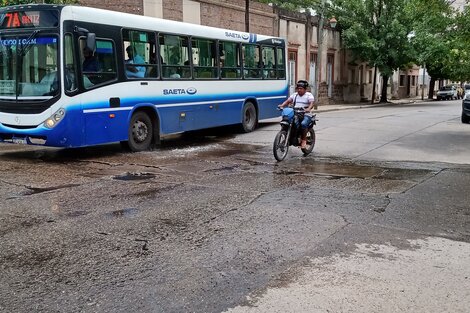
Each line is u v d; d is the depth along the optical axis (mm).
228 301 4125
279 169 10172
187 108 13922
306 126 11648
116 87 11531
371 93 45281
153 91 12633
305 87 11672
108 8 20078
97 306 4027
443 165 10719
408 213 6840
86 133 10828
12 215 6547
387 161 11250
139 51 12234
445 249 5438
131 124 12148
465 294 4312
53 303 4074
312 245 5500
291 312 3939
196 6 22875
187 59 13906
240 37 16297
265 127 18906
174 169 10031
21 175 9227
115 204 7148
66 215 6562
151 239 5645
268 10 28812
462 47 17828
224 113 15641
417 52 37281
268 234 5859
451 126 18844
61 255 5129
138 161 10969
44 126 10484
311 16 33562
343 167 10461
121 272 4707
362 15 37531
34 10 10547
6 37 10812
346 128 17875
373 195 7867
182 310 3969
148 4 20391
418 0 16672
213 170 9977
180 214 6660
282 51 18891
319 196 7766
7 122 10844
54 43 10414
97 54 11055
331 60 37281
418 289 4398
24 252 5207
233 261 5004
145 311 3949
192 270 4770
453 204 7352
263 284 4465
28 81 10633
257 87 17359
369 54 38031
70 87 10461
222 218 6488
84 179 8906
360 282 4527
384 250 5375
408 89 57344
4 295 4219
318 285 4453
